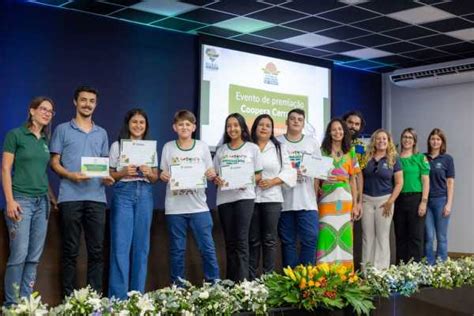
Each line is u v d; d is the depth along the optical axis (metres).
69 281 3.39
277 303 2.83
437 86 8.67
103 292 3.68
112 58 6.67
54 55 6.24
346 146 4.42
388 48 7.85
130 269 3.66
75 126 3.52
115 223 3.57
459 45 7.63
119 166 3.60
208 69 7.36
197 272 4.11
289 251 4.23
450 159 5.66
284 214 4.22
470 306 3.85
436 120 8.72
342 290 2.96
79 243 3.46
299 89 8.23
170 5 6.16
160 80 7.06
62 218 3.40
